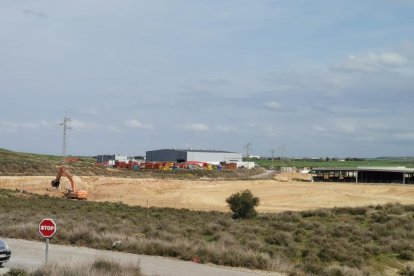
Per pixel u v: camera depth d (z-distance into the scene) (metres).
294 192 77.12
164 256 22.06
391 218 33.97
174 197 74.94
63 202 55.06
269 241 26.27
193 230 29.45
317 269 19.69
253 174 154.75
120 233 26.95
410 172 109.19
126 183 85.31
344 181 119.25
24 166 102.38
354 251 23.81
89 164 135.88
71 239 25.41
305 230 30.19
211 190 82.38
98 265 15.94
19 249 22.69
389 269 21.89
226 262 20.50
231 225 32.22
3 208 42.47
